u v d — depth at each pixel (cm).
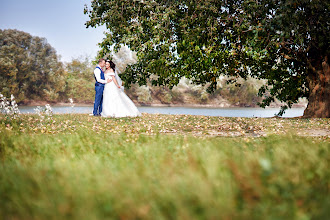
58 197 278
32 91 7812
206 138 776
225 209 244
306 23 1658
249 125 1247
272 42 1546
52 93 7731
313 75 1895
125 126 1092
